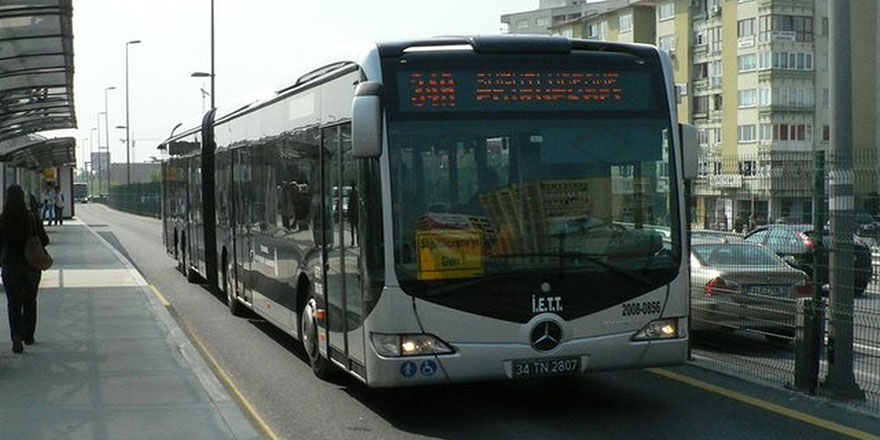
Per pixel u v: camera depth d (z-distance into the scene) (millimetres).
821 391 9367
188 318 15688
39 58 17906
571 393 9570
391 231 7742
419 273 7742
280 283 11422
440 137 7891
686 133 8430
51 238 38594
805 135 68812
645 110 8359
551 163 8062
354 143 7562
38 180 60188
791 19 68312
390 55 7965
